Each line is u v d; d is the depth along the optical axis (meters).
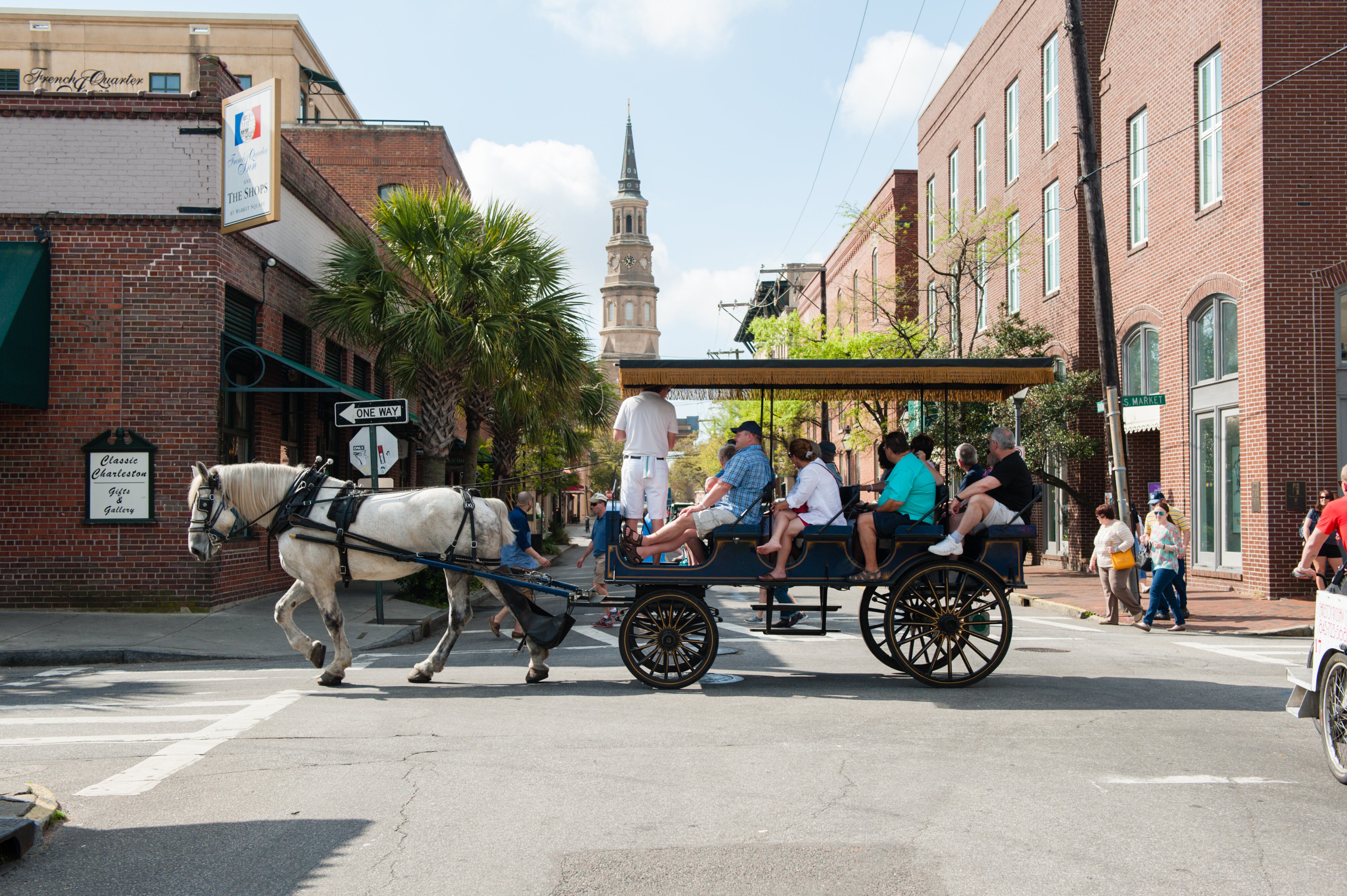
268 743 7.03
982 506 8.98
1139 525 17.19
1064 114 25.94
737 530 9.06
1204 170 19.88
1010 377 9.38
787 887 4.35
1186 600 14.57
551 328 18.17
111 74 36.25
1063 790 5.73
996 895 4.26
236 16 36.38
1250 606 16.36
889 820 5.24
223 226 14.57
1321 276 17.44
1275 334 17.45
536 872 4.54
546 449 30.64
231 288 15.39
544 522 44.47
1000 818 5.25
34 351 13.98
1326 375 17.38
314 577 9.56
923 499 9.25
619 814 5.37
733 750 6.69
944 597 9.20
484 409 20.27
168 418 14.41
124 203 14.57
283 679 10.09
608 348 139.12
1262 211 17.56
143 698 8.95
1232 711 7.90
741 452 9.20
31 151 14.53
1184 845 4.84
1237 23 18.38
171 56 36.34
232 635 12.76
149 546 14.38
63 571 14.29
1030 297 28.34
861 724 7.47
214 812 5.48
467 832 5.11
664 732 7.24
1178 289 20.58
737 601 19.14
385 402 14.16
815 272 64.81
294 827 5.20
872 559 9.06
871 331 33.97
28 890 4.41
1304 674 6.25
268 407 17.39
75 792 5.88
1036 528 9.08
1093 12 24.94
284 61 36.59
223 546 14.91
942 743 6.86
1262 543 17.48
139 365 14.44
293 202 18.11
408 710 8.20
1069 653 11.45
